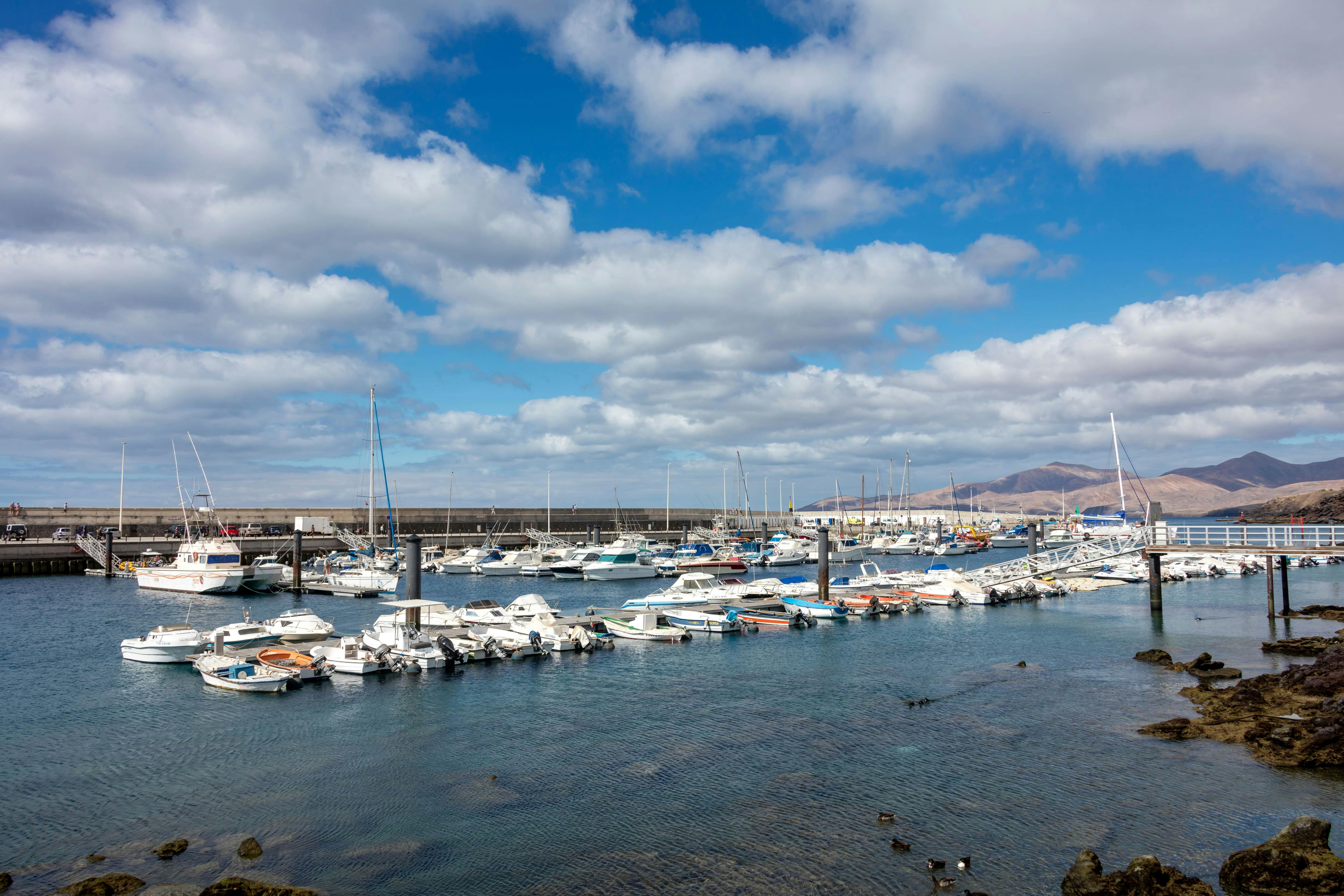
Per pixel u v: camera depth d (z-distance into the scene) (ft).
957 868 59.72
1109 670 126.11
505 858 62.28
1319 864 55.93
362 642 132.98
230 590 249.14
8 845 65.10
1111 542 207.92
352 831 67.46
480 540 405.59
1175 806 70.54
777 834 66.08
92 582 281.74
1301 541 180.65
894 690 114.01
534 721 99.25
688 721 98.99
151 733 94.73
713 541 419.33
